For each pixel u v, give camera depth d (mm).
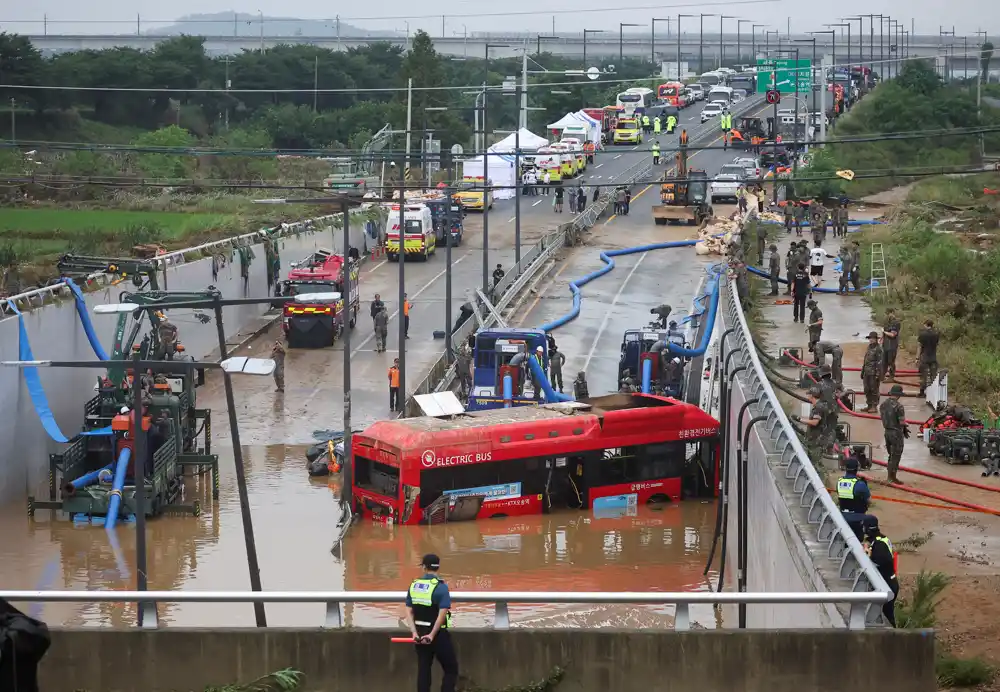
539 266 149375
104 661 33500
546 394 88750
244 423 94250
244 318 125625
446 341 104938
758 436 53531
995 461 63969
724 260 140250
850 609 32125
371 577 64312
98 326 91688
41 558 67438
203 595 33375
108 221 155375
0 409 76438
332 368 109875
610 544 70125
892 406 61812
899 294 112375
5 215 161750
